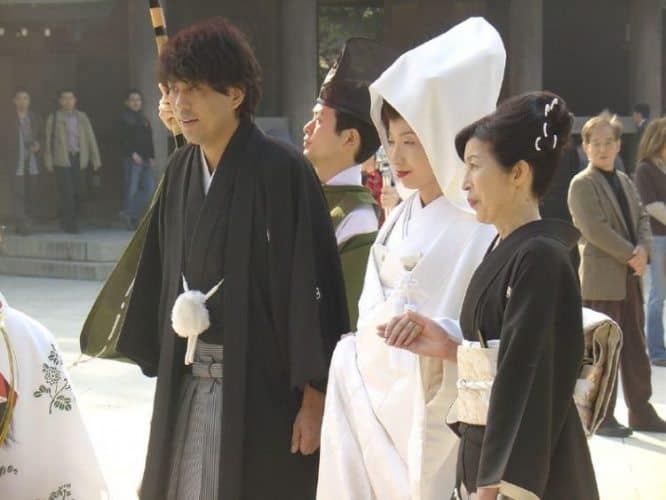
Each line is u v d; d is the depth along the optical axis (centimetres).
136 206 1936
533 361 289
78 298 1448
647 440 764
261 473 394
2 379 371
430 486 358
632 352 781
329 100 459
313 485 404
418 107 368
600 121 785
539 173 309
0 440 371
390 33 2366
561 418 294
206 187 402
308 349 387
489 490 293
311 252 394
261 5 2291
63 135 1852
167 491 402
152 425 404
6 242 1756
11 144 2130
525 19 2184
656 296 991
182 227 403
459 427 324
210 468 394
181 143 444
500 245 310
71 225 1873
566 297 295
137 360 430
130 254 441
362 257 451
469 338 314
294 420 400
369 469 369
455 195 371
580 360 297
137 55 2052
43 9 1980
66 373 390
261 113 2312
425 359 361
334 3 2403
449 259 372
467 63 371
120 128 1970
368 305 387
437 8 2331
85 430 390
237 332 389
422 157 381
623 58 2442
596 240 771
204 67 383
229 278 391
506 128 305
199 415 398
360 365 379
